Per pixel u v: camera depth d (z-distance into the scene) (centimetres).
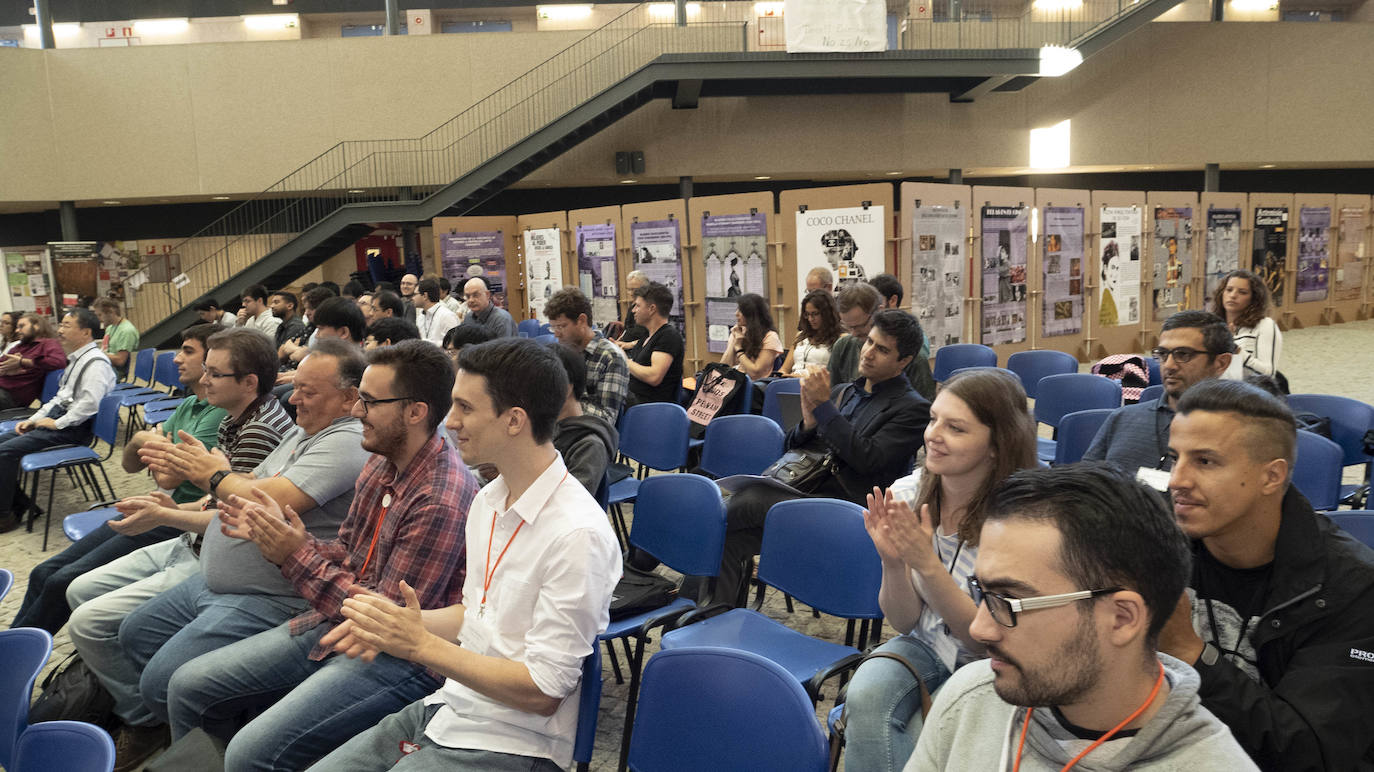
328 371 304
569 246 1220
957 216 953
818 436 386
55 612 368
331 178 1482
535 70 1480
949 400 221
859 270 912
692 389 645
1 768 219
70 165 1441
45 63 1423
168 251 1596
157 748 311
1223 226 1314
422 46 1477
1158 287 1223
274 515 246
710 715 194
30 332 788
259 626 282
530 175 1535
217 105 1466
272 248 1537
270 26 1800
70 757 178
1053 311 1088
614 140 1536
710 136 1548
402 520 256
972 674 131
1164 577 105
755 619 295
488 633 211
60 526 606
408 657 186
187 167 1470
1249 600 178
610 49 1484
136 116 1455
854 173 1588
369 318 873
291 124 1477
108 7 1739
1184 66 1623
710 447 464
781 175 1568
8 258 1527
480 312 827
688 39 1480
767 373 641
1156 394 541
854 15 1330
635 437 512
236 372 351
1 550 559
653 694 203
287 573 247
